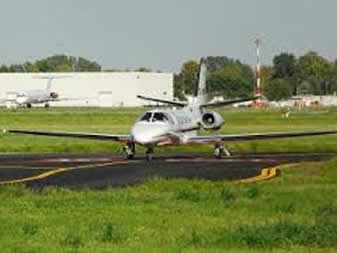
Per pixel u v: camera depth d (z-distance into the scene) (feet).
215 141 274.16
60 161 253.03
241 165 232.53
